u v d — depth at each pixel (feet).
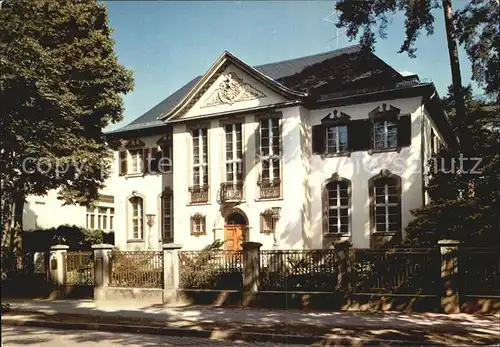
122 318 46.70
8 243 81.35
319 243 89.45
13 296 66.64
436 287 46.16
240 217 94.32
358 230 86.38
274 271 52.03
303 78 98.73
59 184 81.82
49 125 69.41
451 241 45.19
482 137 63.21
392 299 46.88
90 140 82.07
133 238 111.04
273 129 92.22
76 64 75.56
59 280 64.49
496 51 62.90
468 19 65.00
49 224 124.88
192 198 98.43
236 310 49.75
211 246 87.86
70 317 48.24
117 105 82.38
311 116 92.53
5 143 67.51
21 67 63.77
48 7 72.49
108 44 80.02
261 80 92.17
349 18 80.18
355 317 43.80
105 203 142.31
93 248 61.77
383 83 88.33
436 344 33.63
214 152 97.09
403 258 47.37
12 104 65.31
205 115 97.86
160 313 49.16
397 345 33.96
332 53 101.45
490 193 57.16
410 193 82.74
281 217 89.04
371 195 85.92
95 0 80.18
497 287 44.42
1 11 68.69
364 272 48.47
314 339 36.11
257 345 35.70
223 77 96.99
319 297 49.11
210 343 36.63
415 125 83.46
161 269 58.03
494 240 52.24
